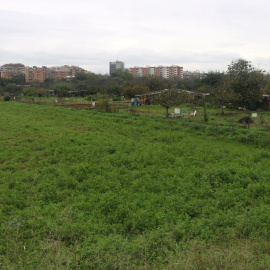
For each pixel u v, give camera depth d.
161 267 4.63
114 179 9.84
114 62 190.00
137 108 40.16
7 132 19.22
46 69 143.50
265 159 12.79
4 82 95.44
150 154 13.32
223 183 9.50
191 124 22.56
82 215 6.97
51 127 21.59
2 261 4.92
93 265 4.85
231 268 4.40
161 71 145.25
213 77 57.66
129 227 6.53
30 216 6.93
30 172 10.66
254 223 6.27
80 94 73.44
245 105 36.47
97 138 17.47
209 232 6.00
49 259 4.88
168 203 7.78
